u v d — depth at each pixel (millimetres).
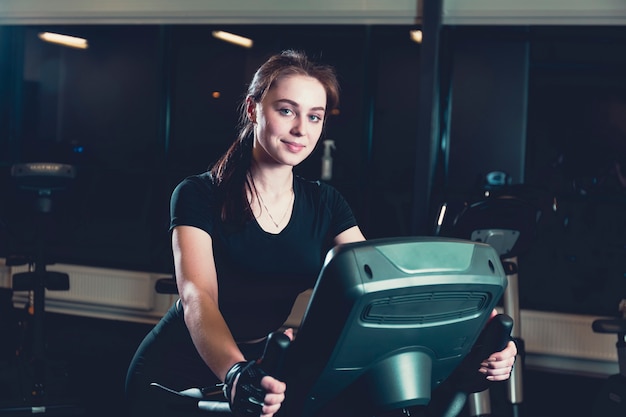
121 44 6945
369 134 6184
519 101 5859
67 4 6781
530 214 3580
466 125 5973
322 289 1147
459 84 5973
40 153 7141
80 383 4773
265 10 6262
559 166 5855
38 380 4387
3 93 7082
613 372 5406
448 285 1198
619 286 5535
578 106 5809
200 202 1632
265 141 1584
